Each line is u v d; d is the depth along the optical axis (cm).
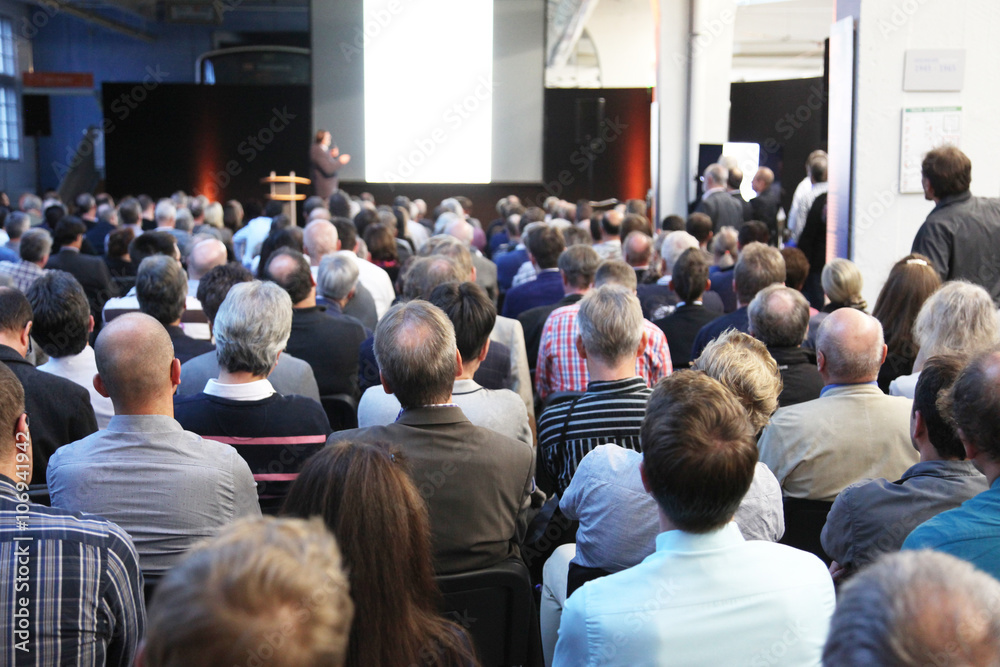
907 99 521
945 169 393
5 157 2030
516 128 1406
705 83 1261
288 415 240
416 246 886
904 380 274
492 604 195
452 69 1319
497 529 202
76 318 294
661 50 1252
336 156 1233
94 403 302
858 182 531
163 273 326
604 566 197
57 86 1970
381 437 200
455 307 266
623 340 248
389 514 137
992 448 155
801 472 235
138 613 164
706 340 365
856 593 76
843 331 234
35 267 536
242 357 238
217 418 236
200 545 82
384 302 527
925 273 335
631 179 1691
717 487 137
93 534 157
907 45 514
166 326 334
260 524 82
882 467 230
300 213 1224
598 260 433
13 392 158
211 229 729
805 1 1809
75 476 192
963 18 509
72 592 152
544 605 228
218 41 2250
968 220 392
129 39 2219
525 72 1398
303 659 72
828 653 75
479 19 1306
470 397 259
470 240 679
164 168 1842
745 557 140
